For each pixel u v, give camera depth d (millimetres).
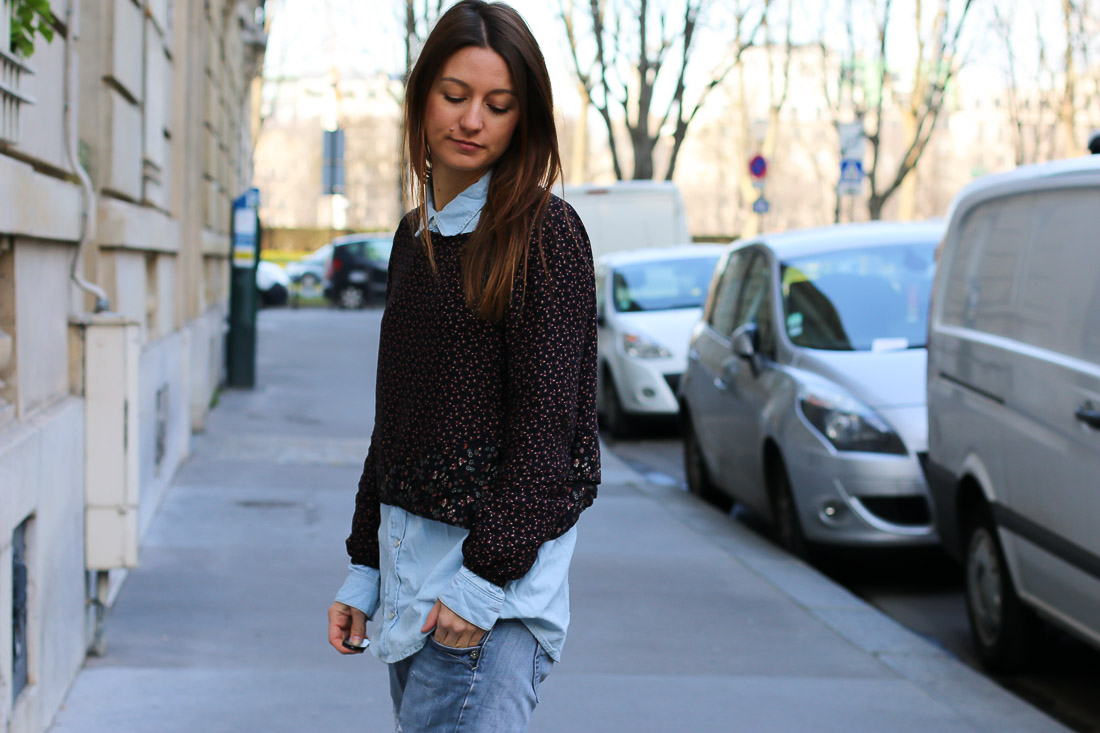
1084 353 4281
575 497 2066
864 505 6164
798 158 76312
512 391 2033
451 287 2051
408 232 2205
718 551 6840
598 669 4742
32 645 3701
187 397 9219
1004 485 4738
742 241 8789
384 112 78750
